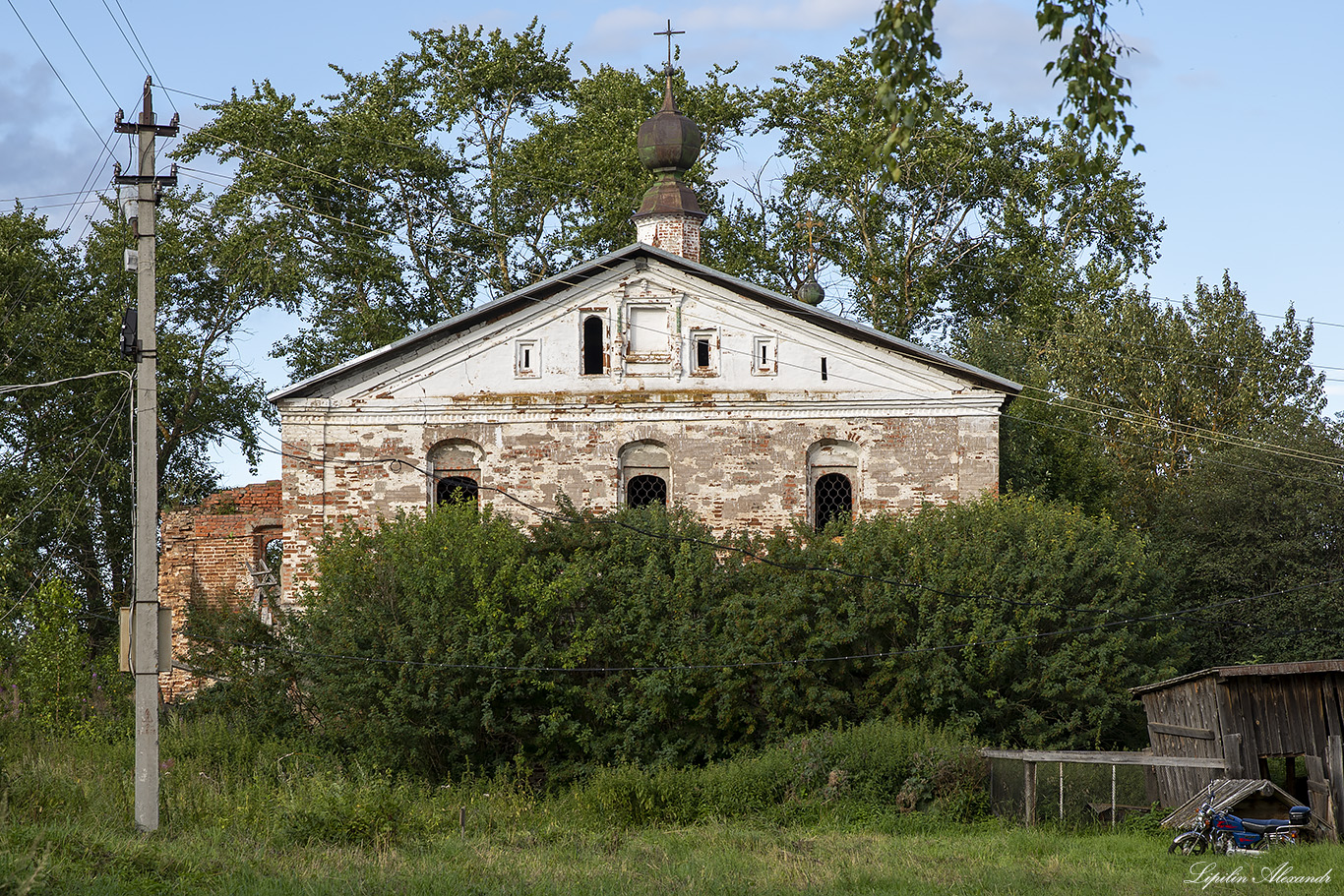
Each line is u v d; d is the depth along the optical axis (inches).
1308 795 1021.8
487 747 1216.2
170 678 1424.7
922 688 1186.6
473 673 1182.9
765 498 1350.9
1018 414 1724.9
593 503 1354.6
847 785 1074.7
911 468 1352.1
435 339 1369.3
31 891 605.9
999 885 740.0
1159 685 1077.1
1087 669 1191.6
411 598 1198.3
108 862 698.2
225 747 1186.6
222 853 777.6
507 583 1213.7
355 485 1358.3
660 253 1358.3
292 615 1269.7
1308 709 991.0
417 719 1182.9
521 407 1363.2
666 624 1209.4
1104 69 506.3
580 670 1197.1
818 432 1358.3
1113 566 1240.2
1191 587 1583.4
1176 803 1024.9
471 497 1371.8
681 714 1195.3
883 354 1364.4
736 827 1014.4
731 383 1365.7
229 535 1547.7
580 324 1375.5
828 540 1244.5
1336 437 1654.8
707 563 1234.6
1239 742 988.6
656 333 1379.2
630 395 1362.0
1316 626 1513.3
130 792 971.3
